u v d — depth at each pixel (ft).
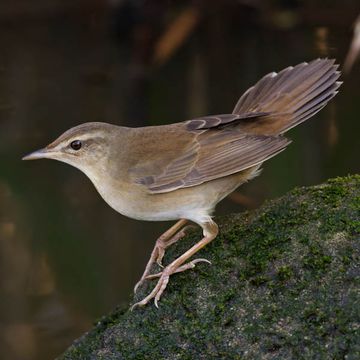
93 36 56.34
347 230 26.08
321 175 45.37
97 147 29.22
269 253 26.35
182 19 55.42
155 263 29.25
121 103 51.57
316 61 31.19
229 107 50.06
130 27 55.72
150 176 28.50
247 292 25.64
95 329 29.22
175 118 50.14
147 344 25.99
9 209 46.11
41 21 57.21
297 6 53.98
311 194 27.94
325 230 26.32
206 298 26.13
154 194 28.53
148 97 51.96
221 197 29.27
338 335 23.44
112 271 43.32
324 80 30.50
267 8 54.44
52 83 53.06
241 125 29.63
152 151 28.86
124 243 44.27
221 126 29.55
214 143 28.78
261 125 29.53
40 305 42.73
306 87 30.32
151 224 45.14
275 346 24.04
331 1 53.16
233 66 52.95
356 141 46.75
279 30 53.72
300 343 23.75
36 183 47.55
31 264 44.55
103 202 46.44
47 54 55.36
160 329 26.13
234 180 29.19
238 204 44.32
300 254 25.88
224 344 24.73
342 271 24.88
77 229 45.06
